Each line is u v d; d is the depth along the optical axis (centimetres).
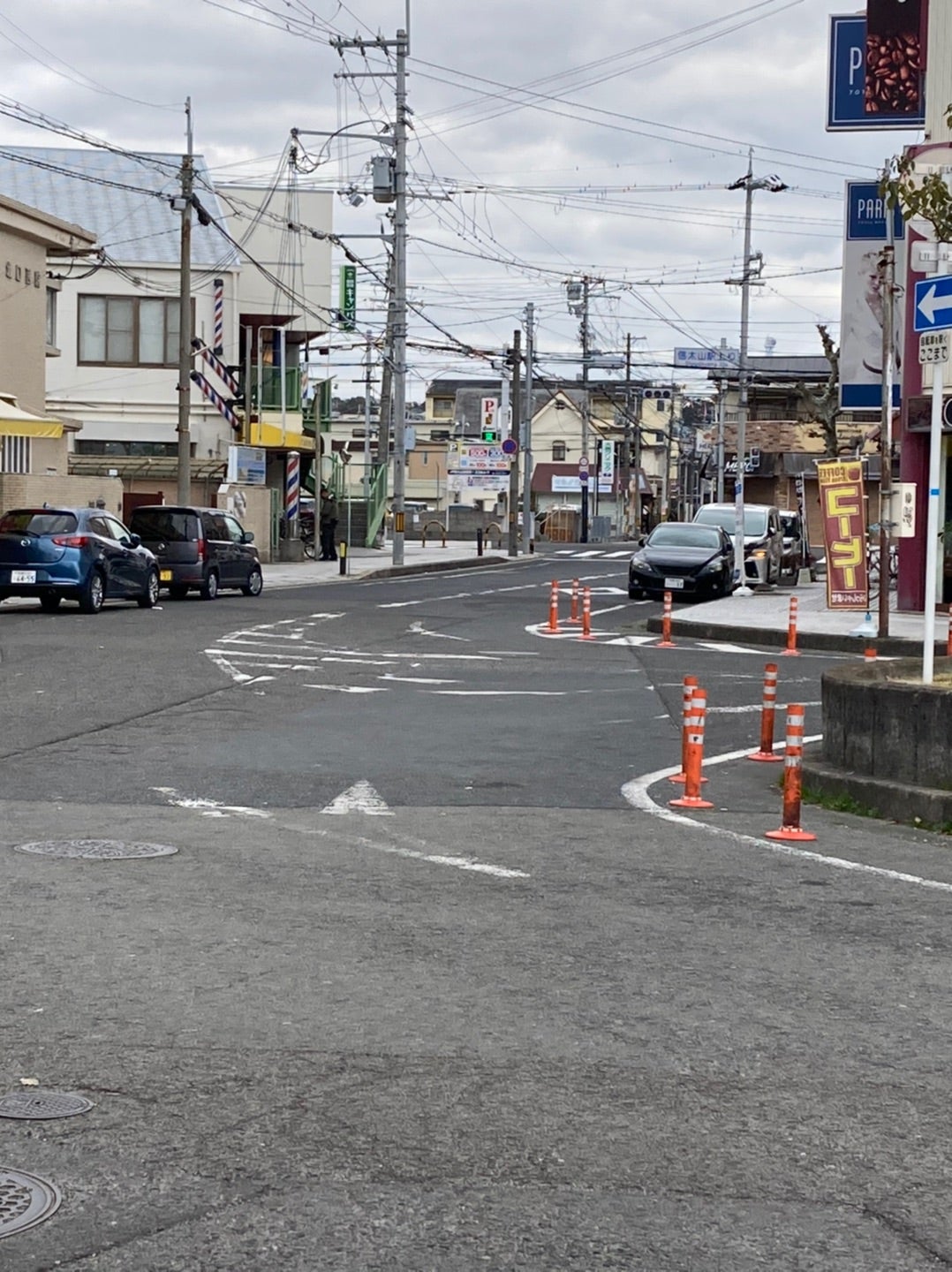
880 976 731
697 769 1205
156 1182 469
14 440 3669
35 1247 423
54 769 1288
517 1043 613
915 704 1193
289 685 1931
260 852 982
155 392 5322
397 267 5047
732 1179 483
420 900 857
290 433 5541
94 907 818
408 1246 429
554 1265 419
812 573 4934
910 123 3316
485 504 12262
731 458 7644
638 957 751
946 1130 534
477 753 1443
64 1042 599
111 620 2797
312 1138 507
